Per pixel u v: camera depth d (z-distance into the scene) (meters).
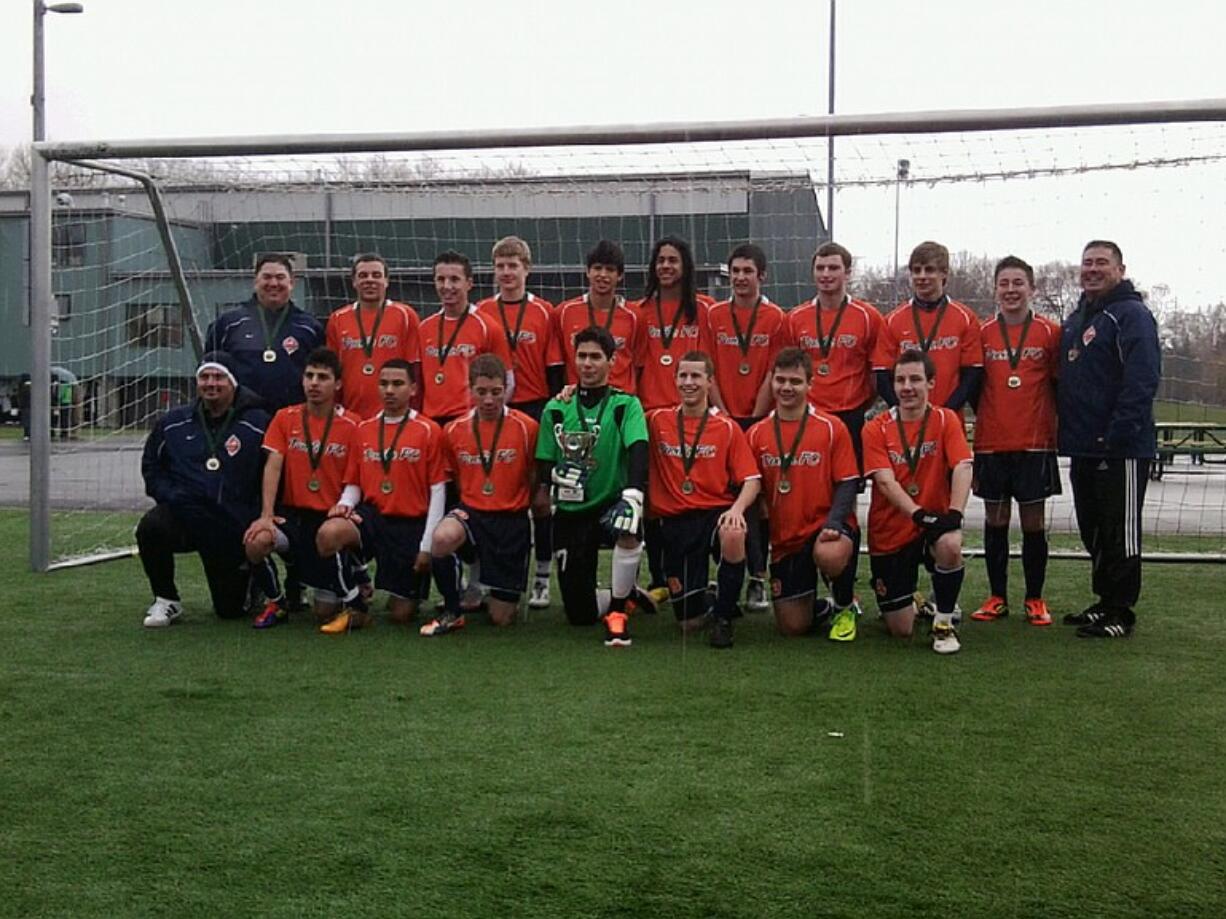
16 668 4.83
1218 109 6.06
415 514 5.75
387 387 5.74
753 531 5.83
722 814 3.18
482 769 3.54
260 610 6.18
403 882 2.75
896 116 6.38
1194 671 4.85
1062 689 4.54
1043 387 5.92
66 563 7.56
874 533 5.57
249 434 5.79
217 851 2.93
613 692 4.46
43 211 7.34
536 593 6.32
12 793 3.33
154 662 4.95
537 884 2.74
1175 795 3.35
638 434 5.50
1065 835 3.05
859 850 2.95
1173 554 7.95
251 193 9.02
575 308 6.29
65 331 9.34
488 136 6.79
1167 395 7.98
